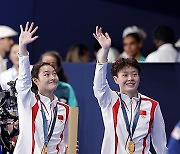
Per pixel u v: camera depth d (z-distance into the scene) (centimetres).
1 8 2614
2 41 2369
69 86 1970
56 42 2827
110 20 2977
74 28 2884
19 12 2628
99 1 2948
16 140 1688
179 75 1902
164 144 1593
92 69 2034
